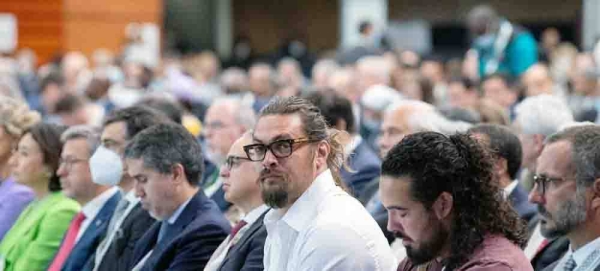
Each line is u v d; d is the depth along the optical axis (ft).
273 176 16.52
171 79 57.77
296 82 61.57
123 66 68.54
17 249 25.16
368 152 26.66
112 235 22.85
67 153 24.17
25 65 74.33
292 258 16.43
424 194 13.34
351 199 16.67
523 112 23.91
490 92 44.01
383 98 38.63
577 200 15.78
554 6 103.30
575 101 49.90
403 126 25.16
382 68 49.08
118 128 23.71
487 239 13.52
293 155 16.47
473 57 56.49
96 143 24.30
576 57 59.67
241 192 19.17
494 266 13.14
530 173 24.04
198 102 51.21
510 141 20.99
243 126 27.91
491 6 105.40
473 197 13.48
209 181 26.89
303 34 104.27
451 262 13.50
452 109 26.11
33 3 86.38
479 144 13.74
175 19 111.04
